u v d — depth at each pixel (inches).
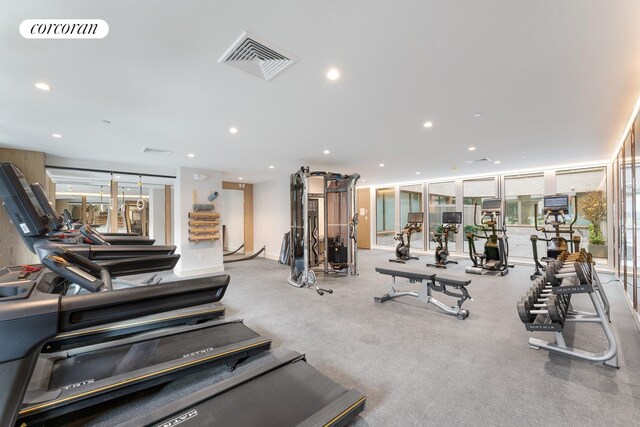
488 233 317.7
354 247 239.3
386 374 92.4
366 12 60.3
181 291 73.7
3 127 131.6
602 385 85.4
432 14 61.3
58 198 294.0
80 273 78.7
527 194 286.0
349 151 191.0
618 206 197.9
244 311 151.2
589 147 183.6
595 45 73.3
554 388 84.4
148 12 58.9
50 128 134.0
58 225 119.6
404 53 76.6
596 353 100.2
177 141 161.3
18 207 86.6
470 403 78.5
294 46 72.7
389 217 410.3
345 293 185.3
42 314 55.9
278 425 61.1
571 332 121.8
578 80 92.3
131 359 90.3
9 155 172.6
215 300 79.7
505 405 77.5
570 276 103.5
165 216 304.2
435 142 168.9
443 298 173.3
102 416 74.5
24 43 68.3
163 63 79.2
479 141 167.0
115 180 255.6
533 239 227.9
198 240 250.2
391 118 126.7
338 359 101.7
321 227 296.0
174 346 99.5
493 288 195.3
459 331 124.8
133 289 68.1
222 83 91.7
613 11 60.7
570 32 67.9
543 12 61.1
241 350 95.7
